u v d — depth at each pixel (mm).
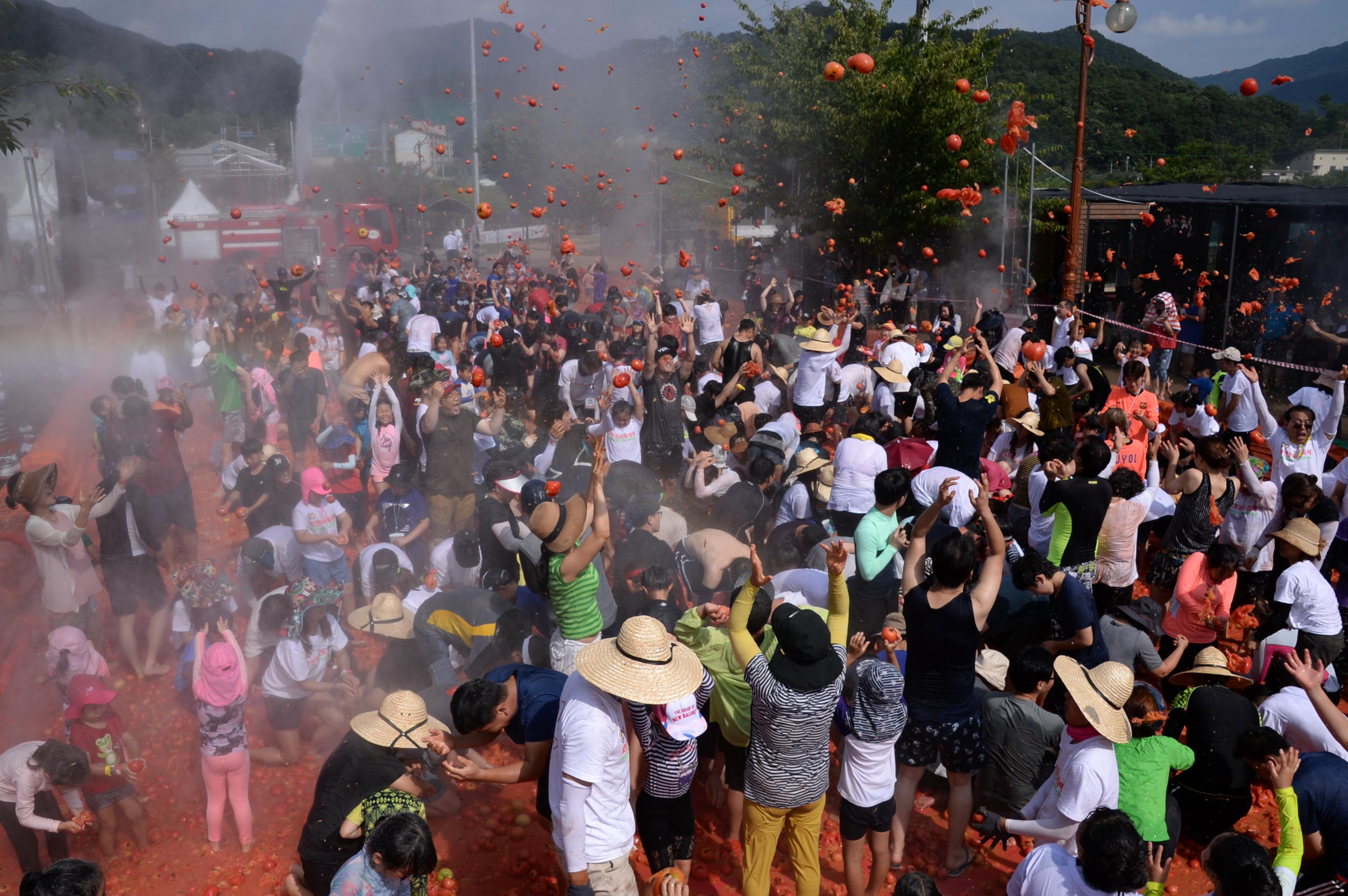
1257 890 3676
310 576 7414
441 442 8484
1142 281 19812
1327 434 8305
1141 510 6820
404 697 4672
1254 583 7398
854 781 4645
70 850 5512
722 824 5641
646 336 9781
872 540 6281
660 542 6785
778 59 23062
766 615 5113
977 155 21406
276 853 5469
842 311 14742
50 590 7012
